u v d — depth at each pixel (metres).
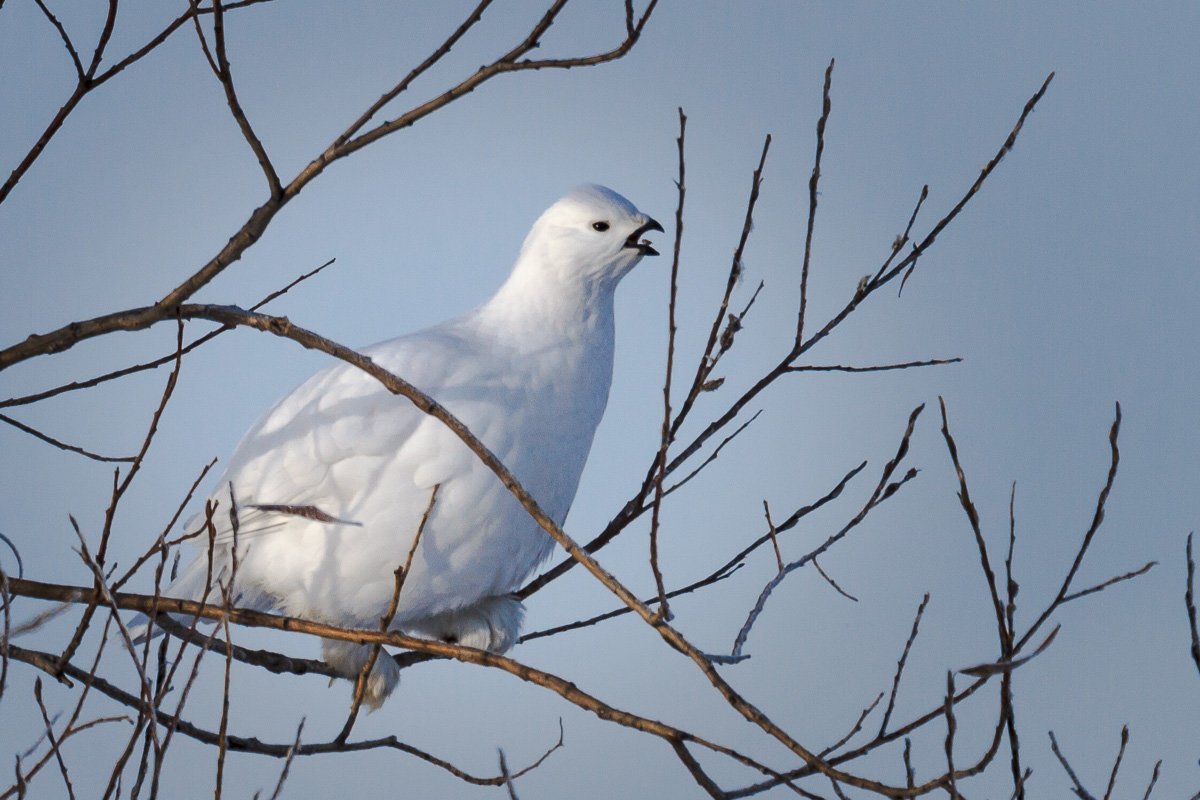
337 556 8.47
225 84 5.01
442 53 5.12
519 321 9.38
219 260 5.41
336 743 6.90
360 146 5.20
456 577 8.74
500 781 7.32
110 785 5.04
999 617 5.14
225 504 8.65
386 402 8.59
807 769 5.21
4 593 5.12
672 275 5.01
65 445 6.50
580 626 8.73
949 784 4.84
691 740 5.06
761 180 5.58
